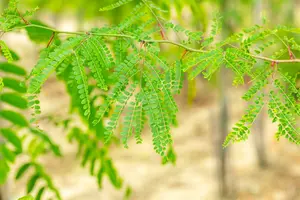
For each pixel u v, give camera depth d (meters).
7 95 1.80
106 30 1.13
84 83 0.99
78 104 1.61
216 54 1.09
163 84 1.06
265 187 7.88
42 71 0.95
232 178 7.48
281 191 7.70
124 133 0.99
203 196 8.11
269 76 1.10
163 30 1.19
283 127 1.03
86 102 0.98
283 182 8.02
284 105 1.05
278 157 9.05
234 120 10.52
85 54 1.03
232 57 1.08
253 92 1.08
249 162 9.06
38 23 1.53
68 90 1.64
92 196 8.45
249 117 1.04
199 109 12.86
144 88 1.04
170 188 8.65
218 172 7.51
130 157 10.33
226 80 6.36
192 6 2.13
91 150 2.21
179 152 10.39
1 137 2.06
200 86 13.56
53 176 9.26
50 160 9.95
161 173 9.40
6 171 1.85
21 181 8.19
